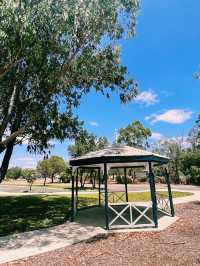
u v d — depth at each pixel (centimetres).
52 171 7994
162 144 5225
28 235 1088
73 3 1097
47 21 1094
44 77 1340
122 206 1823
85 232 1119
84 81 1605
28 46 1177
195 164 4775
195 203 1939
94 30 1223
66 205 1966
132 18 1260
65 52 1239
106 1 1143
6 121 1412
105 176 1208
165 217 1395
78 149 3669
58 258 797
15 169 9938
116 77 1597
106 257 788
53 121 1716
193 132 4731
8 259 798
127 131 5306
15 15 1006
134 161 1195
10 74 1387
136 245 905
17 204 2047
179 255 775
